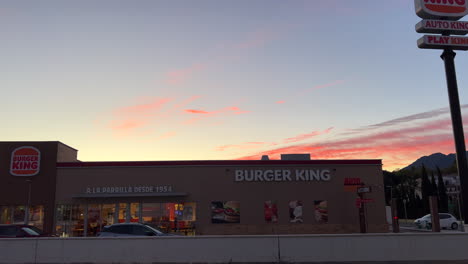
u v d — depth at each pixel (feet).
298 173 99.45
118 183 96.99
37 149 97.71
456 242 52.47
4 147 97.71
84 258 51.03
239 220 96.89
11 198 95.50
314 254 51.08
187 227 95.81
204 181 98.02
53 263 50.88
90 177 96.99
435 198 91.71
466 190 68.18
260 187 98.53
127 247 51.37
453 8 76.43
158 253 51.13
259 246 51.21
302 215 98.07
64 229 94.53
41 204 95.45
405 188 277.44
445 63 74.49
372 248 51.57
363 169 101.14
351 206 98.99
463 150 70.03
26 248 51.37
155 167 98.07
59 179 96.73
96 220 95.25
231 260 50.88
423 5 75.41
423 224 126.72
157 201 96.63
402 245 51.93
